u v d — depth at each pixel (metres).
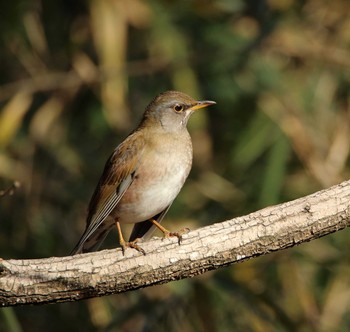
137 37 15.04
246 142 13.51
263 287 12.66
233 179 13.78
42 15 14.29
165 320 12.55
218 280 12.02
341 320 12.65
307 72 14.72
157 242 7.84
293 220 7.82
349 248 12.94
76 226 13.95
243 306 12.03
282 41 14.64
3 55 14.52
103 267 7.70
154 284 7.86
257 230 7.82
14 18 13.78
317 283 13.14
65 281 7.64
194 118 13.97
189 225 13.20
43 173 14.10
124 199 9.63
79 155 14.24
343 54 14.63
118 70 13.80
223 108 14.47
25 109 13.73
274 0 14.52
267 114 13.80
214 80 14.49
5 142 13.36
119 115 13.99
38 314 12.89
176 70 14.15
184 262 7.79
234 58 14.46
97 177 14.20
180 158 9.71
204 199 13.69
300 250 12.70
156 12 14.18
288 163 14.01
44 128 14.10
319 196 7.89
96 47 14.27
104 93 13.66
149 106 9.98
